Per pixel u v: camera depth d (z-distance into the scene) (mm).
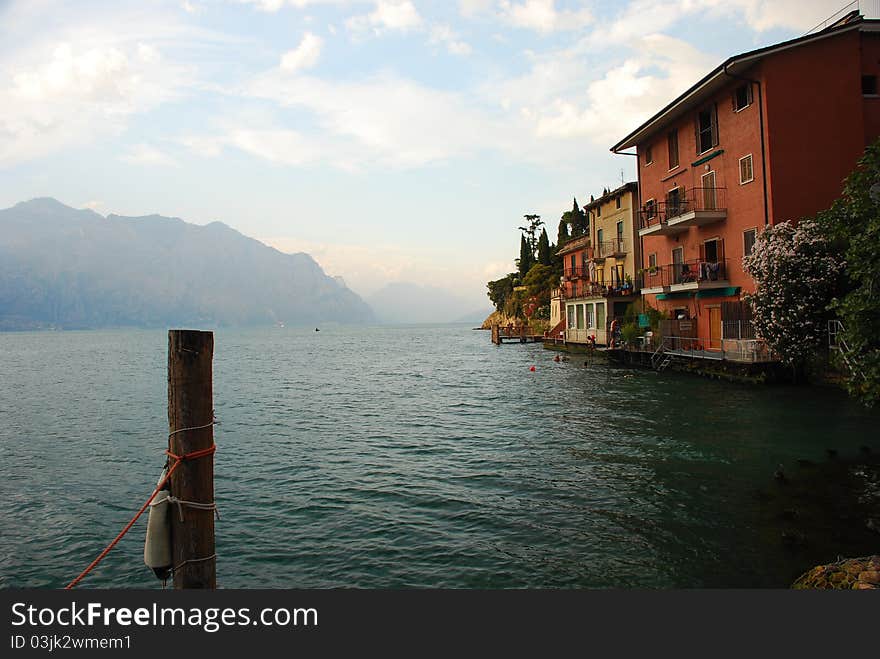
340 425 21344
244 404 27938
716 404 22000
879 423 17484
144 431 21250
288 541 9734
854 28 26938
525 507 11102
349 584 8070
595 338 48031
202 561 4988
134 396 32594
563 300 58250
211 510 5098
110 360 71688
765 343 25172
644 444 15984
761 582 7707
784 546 8828
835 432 16484
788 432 16703
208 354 5125
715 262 32219
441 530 10062
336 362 61062
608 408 22406
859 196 13109
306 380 40531
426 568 8516
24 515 11625
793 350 23578
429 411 24297
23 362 67938
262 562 8883
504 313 122562
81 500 12625
